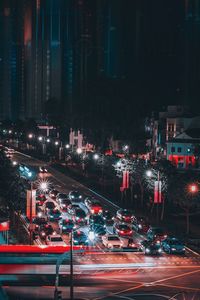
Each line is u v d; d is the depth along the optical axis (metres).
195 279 81.31
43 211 133.88
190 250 99.81
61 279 80.06
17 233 108.69
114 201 153.25
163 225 123.31
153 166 157.25
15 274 81.44
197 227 122.12
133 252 96.81
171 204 146.50
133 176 155.12
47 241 100.62
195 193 132.12
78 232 103.12
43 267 82.25
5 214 119.00
